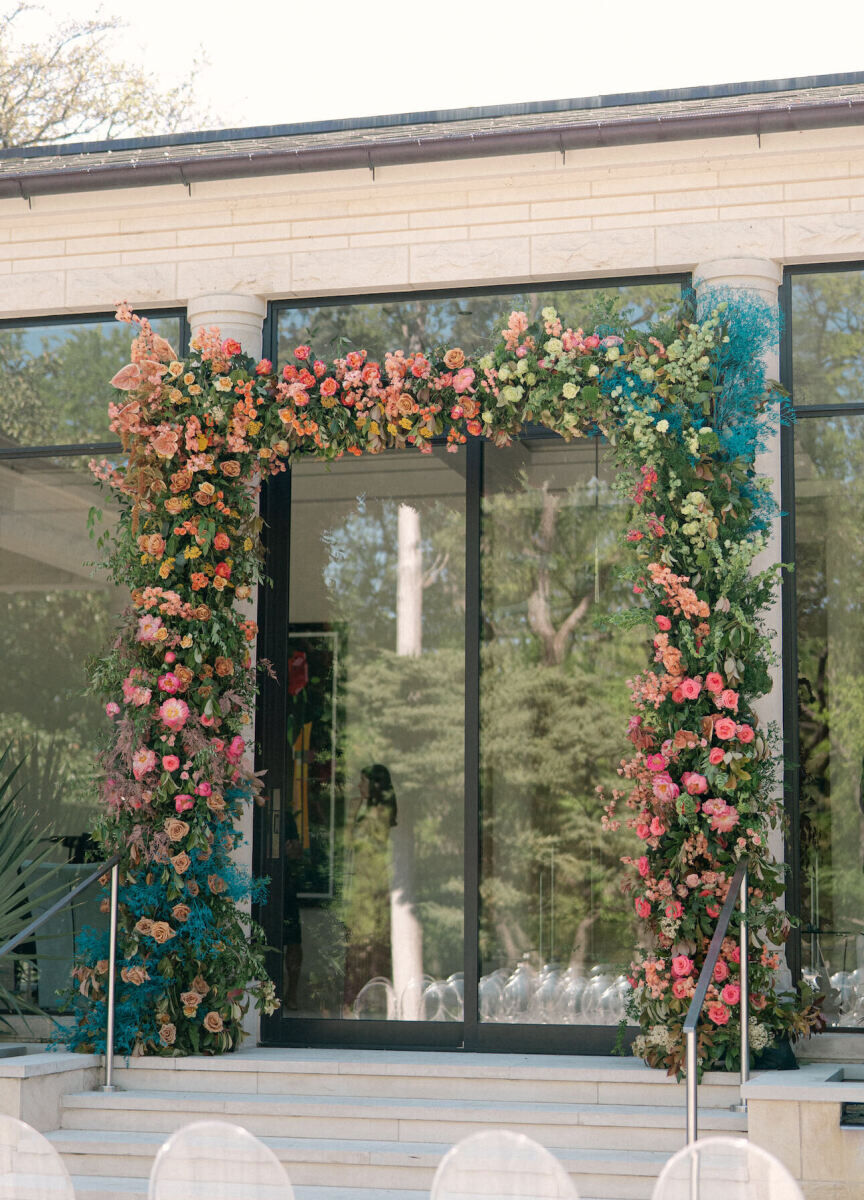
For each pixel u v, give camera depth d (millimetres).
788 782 6816
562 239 7242
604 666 7371
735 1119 5836
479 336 7441
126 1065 6691
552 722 7398
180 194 7656
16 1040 7508
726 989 6098
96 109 19578
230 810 7012
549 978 7203
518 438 7555
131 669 6988
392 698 7590
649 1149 5898
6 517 8180
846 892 6730
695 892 6344
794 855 6762
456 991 7301
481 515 7566
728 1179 3672
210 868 6926
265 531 7730
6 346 8102
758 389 6566
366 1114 6164
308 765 7617
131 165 7461
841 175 6945
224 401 7031
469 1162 3840
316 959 7465
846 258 6949
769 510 6594
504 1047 7098
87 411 8008
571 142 7012
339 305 7637
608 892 7223
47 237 7910
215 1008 6836
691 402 6574
